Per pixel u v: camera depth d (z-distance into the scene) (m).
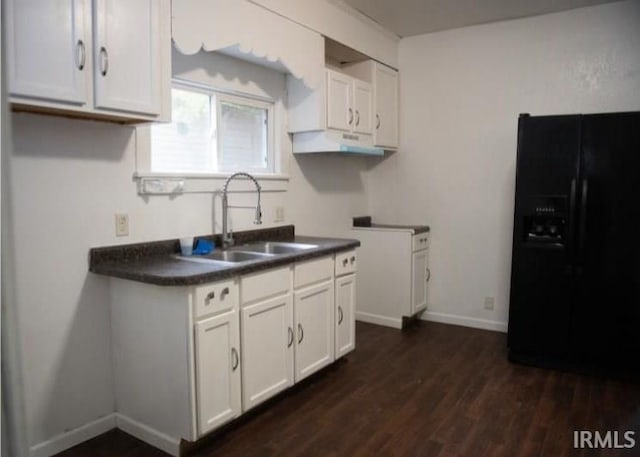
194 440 2.00
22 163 1.91
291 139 3.41
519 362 3.16
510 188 3.79
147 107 2.02
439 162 4.08
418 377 2.92
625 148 2.80
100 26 1.83
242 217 3.02
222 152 2.95
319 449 2.11
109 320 2.27
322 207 3.79
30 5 1.61
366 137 3.78
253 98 3.12
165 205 2.50
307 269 2.67
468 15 3.58
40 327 2.01
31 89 1.63
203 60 2.69
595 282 2.91
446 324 4.09
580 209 2.92
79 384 2.17
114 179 2.25
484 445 2.14
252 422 2.35
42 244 2.00
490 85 3.80
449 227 4.07
